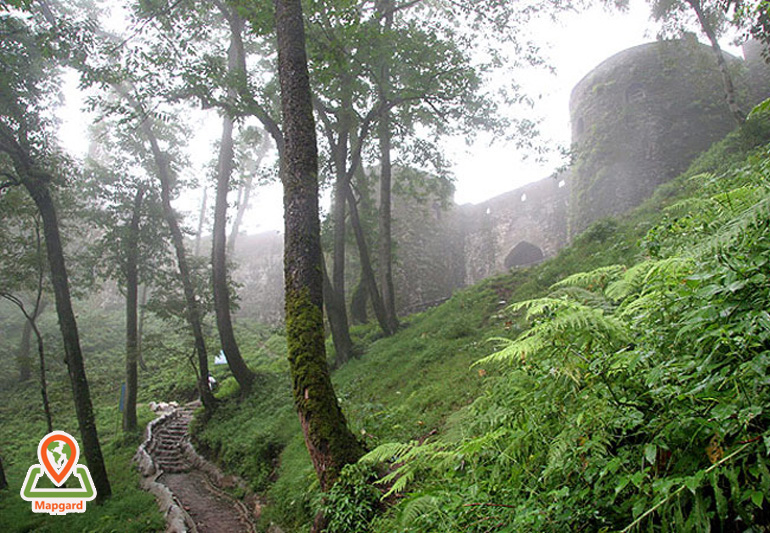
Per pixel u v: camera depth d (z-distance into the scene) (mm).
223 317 14484
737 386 1620
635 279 3203
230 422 12219
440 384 7102
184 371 19500
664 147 17797
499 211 27844
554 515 1804
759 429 1613
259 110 10922
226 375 19625
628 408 1968
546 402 2527
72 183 13492
